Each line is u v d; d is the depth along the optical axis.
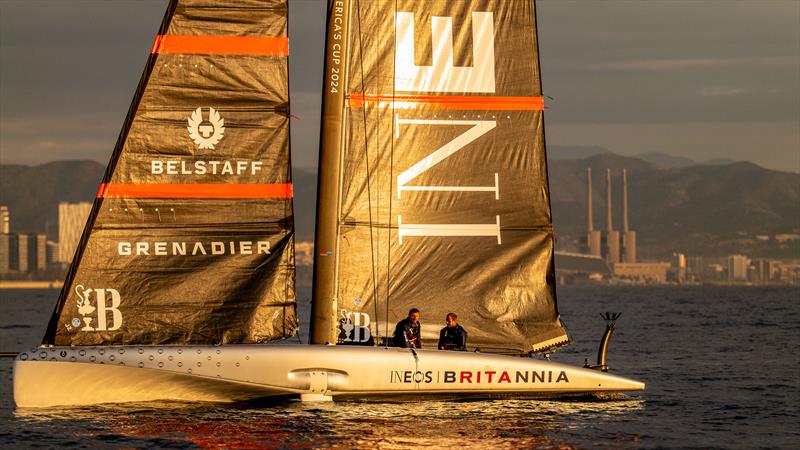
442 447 57.59
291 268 67.12
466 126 70.62
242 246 66.62
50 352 63.50
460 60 70.69
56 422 62.31
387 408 66.25
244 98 66.69
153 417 63.59
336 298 68.12
